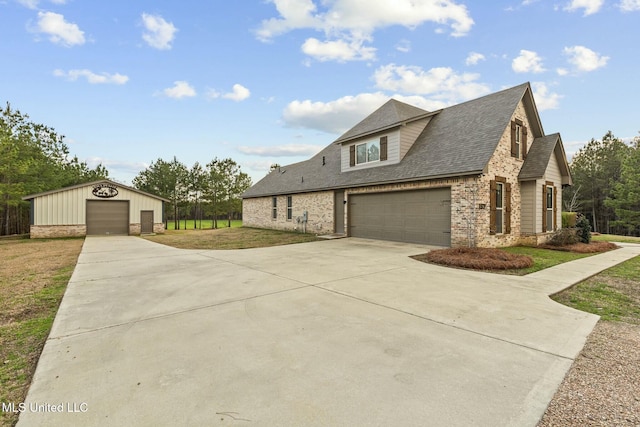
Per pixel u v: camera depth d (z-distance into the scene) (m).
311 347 3.33
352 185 15.26
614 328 3.96
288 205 21.06
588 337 3.64
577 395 2.46
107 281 6.62
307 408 2.27
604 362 3.03
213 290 5.80
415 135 14.70
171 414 2.20
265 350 3.26
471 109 14.02
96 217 19.36
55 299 5.34
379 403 2.33
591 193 34.81
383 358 3.08
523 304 4.92
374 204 14.77
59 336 3.69
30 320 4.32
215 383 2.62
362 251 11.11
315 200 18.59
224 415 2.19
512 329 3.87
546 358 3.10
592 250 11.21
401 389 2.52
